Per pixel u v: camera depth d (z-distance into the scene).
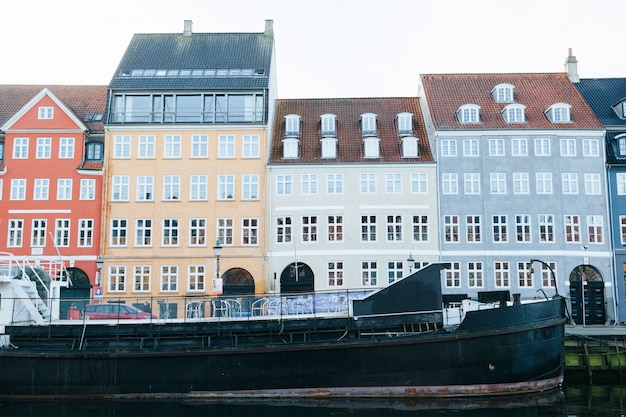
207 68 40.34
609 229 37.22
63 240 37.56
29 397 22.80
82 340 23.12
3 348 23.06
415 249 36.88
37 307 23.62
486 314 22.03
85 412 20.88
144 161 38.12
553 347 22.73
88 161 38.66
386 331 22.81
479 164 37.69
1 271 26.25
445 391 21.91
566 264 36.75
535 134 37.84
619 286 36.78
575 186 37.62
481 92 40.94
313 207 37.38
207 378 22.61
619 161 37.94
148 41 43.09
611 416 19.50
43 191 38.06
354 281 36.66
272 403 21.91
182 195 37.81
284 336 23.02
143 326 23.14
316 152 38.50
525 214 37.25
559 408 20.73
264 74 39.78
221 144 38.31
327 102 42.44
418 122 40.75
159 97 38.91
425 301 22.61
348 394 22.12
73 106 41.84
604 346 28.45
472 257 36.81
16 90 43.19
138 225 37.59
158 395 22.67
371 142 38.25
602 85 43.03
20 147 38.47
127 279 37.03
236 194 37.72
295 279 36.94
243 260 36.97
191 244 37.34
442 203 37.31
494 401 21.52
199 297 23.34
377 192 37.50
